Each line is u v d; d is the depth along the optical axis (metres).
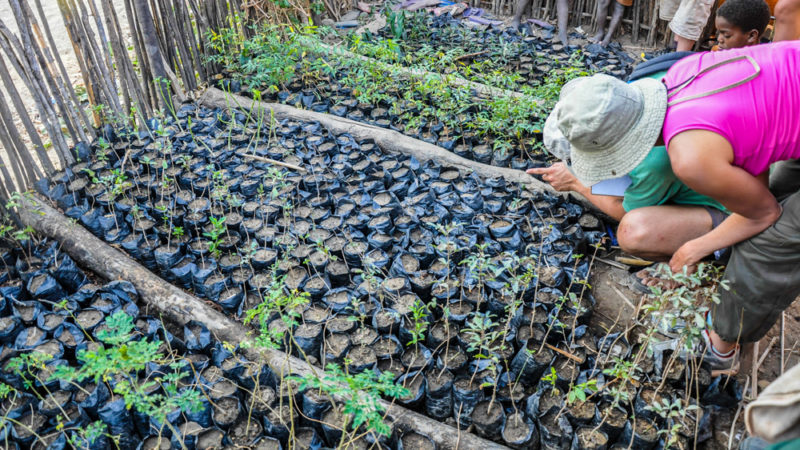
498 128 4.67
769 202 2.49
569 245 3.84
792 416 1.53
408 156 4.70
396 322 3.35
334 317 3.44
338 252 3.92
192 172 4.61
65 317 3.43
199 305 3.50
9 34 3.98
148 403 2.51
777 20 3.79
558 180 3.76
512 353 3.20
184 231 4.13
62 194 4.30
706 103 2.36
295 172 4.60
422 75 5.26
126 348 2.29
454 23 6.78
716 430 2.89
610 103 2.48
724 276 2.81
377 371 3.14
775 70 2.36
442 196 4.28
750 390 3.05
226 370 3.14
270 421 2.91
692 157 2.32
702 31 5.77
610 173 2.66
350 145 4.83
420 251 3.81
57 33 7.35
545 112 4.80
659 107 2.50
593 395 2.89
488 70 5.85
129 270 3.72
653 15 6.17
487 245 3.69
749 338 2.86
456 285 3.57
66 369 2.37
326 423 2.84
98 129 4.92
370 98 5.19
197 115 5.24
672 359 2.92
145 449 2.85
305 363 3.20
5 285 3.68
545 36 6.56
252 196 4.45
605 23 6.51
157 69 5.12
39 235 4.04
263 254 3.89
